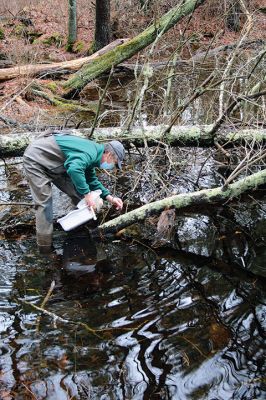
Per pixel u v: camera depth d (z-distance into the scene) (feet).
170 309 11.28
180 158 19.71
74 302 11.53
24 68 33.09
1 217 15.62
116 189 17.78
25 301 11.55
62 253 13.66
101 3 41.37
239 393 8.93
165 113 19.33
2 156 16.60
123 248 13.94
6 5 52.75
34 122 23.84
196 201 15.03
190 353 9.91
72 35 45.16
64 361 9.65
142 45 31.73
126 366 9.55
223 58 32.17
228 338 10.35
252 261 13.38
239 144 18.29
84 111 28.48
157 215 15.37
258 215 15.79
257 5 39.32
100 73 31.91
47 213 13.71
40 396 8.81
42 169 13.55
